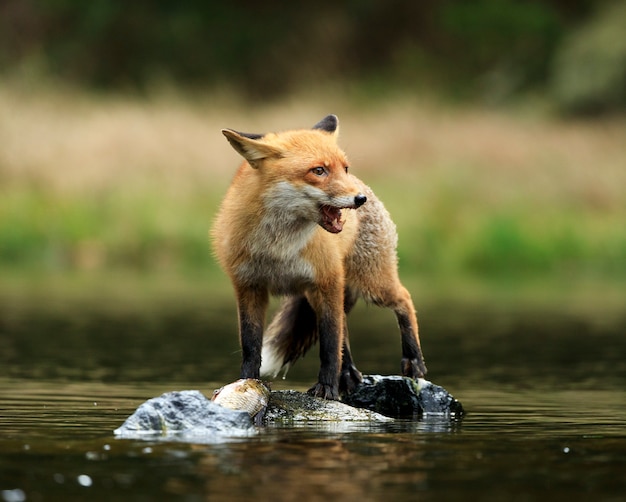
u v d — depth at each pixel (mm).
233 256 19312
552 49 100188
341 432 17328
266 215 18969
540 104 90125
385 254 21562
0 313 35688
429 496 12812
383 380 20469
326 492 12906
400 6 107188
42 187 56875
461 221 54812
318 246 19203
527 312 37531
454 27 104312
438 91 93062
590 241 53844
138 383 23344
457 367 26391
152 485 13219
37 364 26016
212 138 62656
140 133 61438
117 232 54438
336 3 110000
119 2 106750
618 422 18734
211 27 107500
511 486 13367
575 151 65188
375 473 13984
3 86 69375
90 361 26703
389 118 70500
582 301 41156
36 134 60281
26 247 54344
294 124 69562
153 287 45031
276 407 18828
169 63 104312
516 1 106562
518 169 62031
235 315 36594
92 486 13188
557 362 27172
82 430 17266
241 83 103000
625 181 60500
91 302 39312
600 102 86750
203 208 55938
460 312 37469
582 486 13398
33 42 104688
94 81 102375
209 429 17156
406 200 56719
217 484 13250
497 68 100250
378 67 102750
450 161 61875
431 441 16500
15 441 16172
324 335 19609
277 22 108562
